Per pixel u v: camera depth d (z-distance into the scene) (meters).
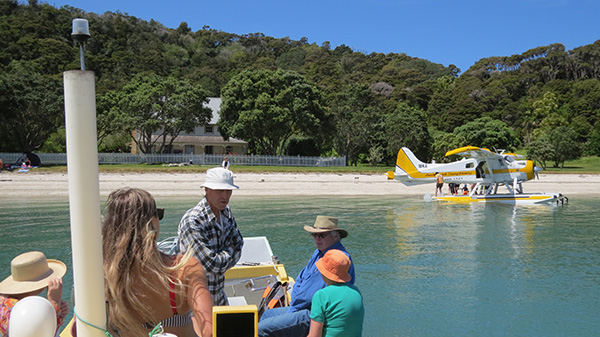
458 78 99.81
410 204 20.25
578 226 13.91
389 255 9.73
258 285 5.68
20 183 25.02
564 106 76.62
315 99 48.22
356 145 49.66
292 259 9.18
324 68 106.62
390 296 6.92
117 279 2.13
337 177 32.94
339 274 3.45
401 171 24.66
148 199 2.28
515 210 18.23
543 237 11.95
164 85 44.03
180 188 24.48
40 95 42.56
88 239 1.70
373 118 52.50
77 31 1.79
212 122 53.09
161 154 43.31
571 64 93.31
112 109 44.38
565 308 6.40
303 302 4.16
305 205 19.23
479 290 7.21
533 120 73.75
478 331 5.58
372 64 115.00
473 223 14.52
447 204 20.36
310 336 3.43
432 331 5.57
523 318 6.02
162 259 2.22
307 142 54.97
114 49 100.06
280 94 44.50
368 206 19.27
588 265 8.85
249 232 12.32
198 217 3.65
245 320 2.18
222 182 3.66
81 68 1.80
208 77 90.56
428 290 7.22
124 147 53.88
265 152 48.59
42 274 2.96
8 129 42.62
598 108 74.88
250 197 22.58
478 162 22.27
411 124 51.28
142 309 2.16
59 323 2.93
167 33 133.75
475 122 58.69
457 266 8.75
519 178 21.28
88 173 1.67
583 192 27.47
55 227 12.70
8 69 54.62
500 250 10.28
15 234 11.59
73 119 1.63
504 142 56.72
